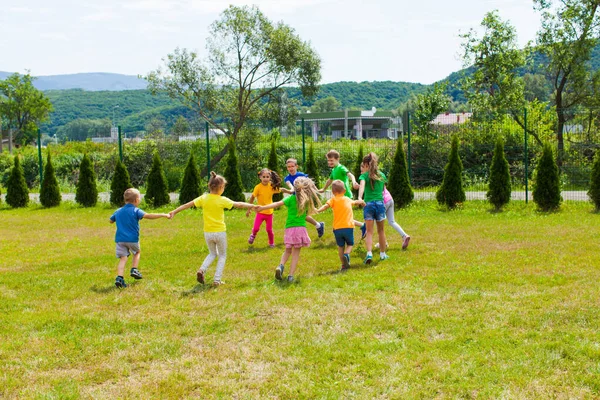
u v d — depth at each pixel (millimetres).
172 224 13531
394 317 5543
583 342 4715
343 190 7965
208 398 3930
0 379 4246
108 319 5727
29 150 37812
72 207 18281
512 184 19969
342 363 4461
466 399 3848
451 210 15102
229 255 9242
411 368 4324
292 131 24406
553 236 10203
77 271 8180
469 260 8227
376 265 8109
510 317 5418
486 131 22734
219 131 30828
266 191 10008
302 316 5668
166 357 4688
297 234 7293
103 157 29594
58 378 4273
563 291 6273
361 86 118562
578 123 17922
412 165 22234
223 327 5426
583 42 26656
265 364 4504
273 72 30016
